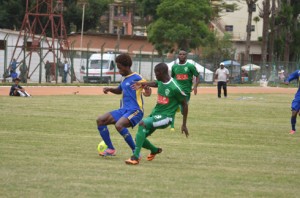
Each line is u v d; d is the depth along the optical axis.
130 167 25.00
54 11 122.94
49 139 33.28
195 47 155.62
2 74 112.62
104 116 27.11
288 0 166.75
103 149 27.92
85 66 117.31
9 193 19.27
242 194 20.59
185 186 21.41
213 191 20.83
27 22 107.81
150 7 175.00
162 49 154.38
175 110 26.47
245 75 138.88
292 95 95.44
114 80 117.06
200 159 28.14
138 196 19.50
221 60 137.50
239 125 45.66
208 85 122.06
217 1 183.88
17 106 55.53
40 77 101.75
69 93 81.94
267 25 150.38
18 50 116.38
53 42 107.50
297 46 172.38
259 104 70.44
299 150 33.09
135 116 26.52
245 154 30.55
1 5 153.38
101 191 20.03
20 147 29.66
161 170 24.58
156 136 37.00
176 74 42.78
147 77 126.00
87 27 170.38
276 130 43.09
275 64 140.75
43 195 19.12
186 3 152.12
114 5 193.62
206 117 51.47
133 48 168.12
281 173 25.19
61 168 23.98
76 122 42.97
